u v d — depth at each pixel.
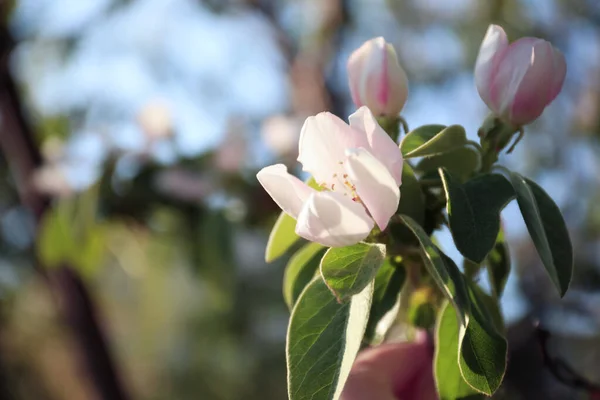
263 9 0.95
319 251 0.31
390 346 0.30
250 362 1.20
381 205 0.25
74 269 0.75
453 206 0.26
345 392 0.29
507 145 0.30
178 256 0.74
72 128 0.85
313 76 0.89
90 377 0.77
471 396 0.28
